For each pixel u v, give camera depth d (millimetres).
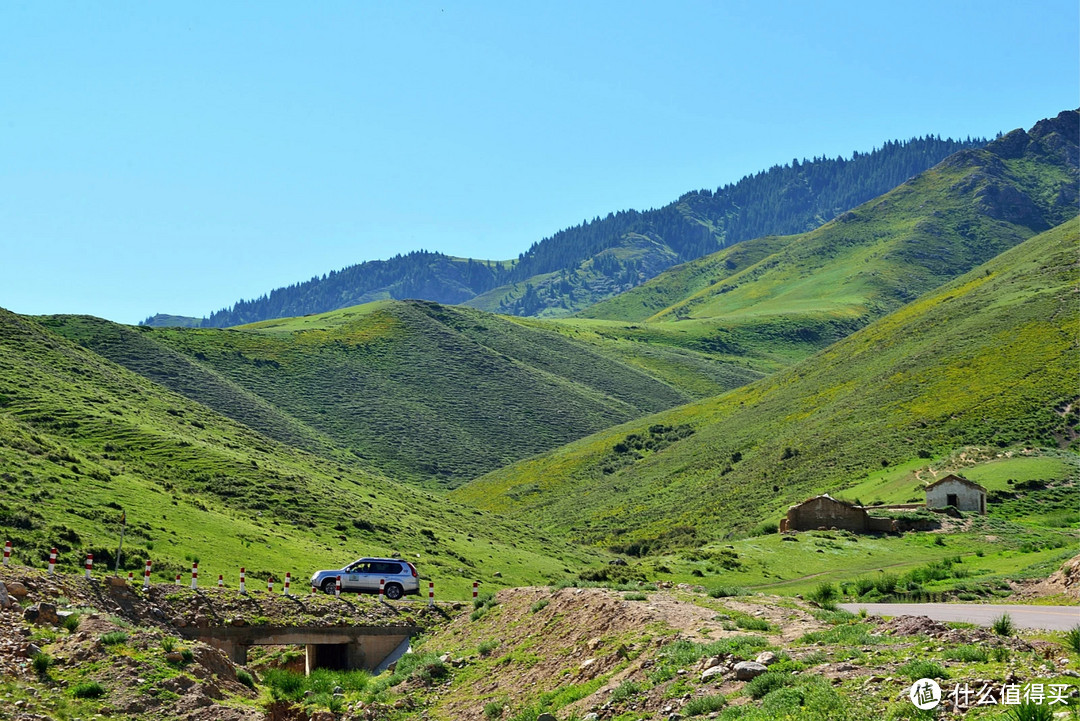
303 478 86188
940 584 49031
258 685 33000
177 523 57281
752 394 194750
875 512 90938
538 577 73562
